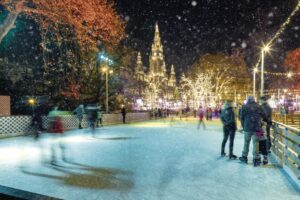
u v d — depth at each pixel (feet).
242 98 155.94
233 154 31.68
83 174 22.40
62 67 89.76
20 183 19.86
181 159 28.78
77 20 57.52
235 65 160.35
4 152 33.45
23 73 83.35
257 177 21.47
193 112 177.17
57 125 29.30
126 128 74.38
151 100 226.17
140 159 28.76
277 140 29.55
